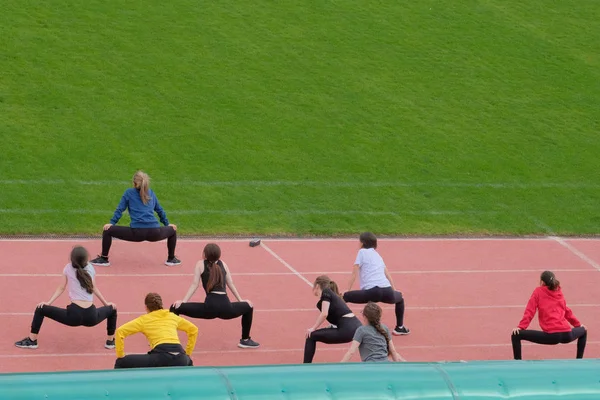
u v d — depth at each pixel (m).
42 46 49.22
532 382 15.68
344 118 47.28
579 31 60.25
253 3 57.41
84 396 13.87
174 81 48.28
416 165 43.91
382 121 47.50
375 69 52.41
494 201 41.53
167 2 55.84
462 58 54.94
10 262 30.91
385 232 37.62
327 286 23.77
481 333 27.89
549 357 26.66
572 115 50.81
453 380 15.48
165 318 21.50
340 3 59.09
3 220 34.97
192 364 22.02
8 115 43.12
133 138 42.88
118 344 21.06
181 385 14.44
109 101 45.59
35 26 50.91
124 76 47.97
